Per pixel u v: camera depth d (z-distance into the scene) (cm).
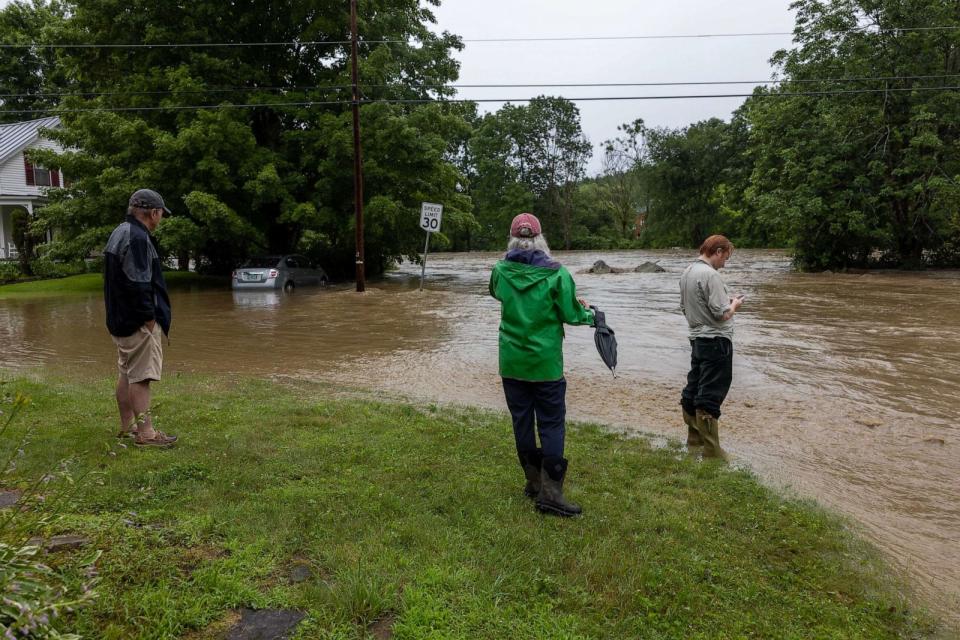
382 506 370
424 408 629
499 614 265
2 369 812
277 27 2302
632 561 317
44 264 2434
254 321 1300
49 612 204
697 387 515
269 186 2069
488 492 403
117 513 339
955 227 2503
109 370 809
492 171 6650
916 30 2350
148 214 467
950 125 2389
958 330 1097
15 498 347
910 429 575
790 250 3006
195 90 2052
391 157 2267
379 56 2200
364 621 257
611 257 4344
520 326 380
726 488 426
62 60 2272
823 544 350
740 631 266
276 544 314
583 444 518
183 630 243
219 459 437
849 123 2534
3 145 3139
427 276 2756
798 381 755
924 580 320
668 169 6397
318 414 579
